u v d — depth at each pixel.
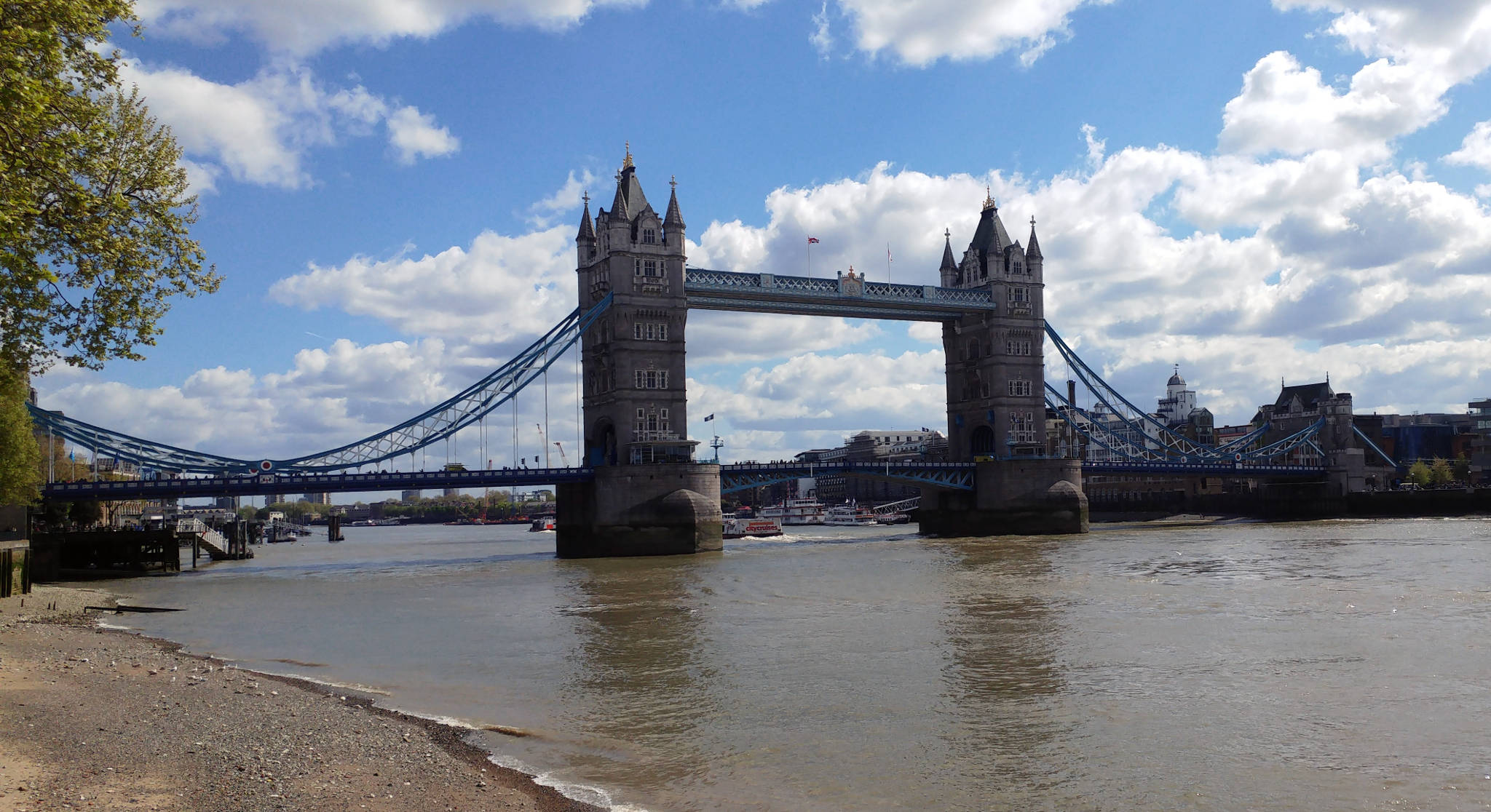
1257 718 34.09
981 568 89.44
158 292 39.94
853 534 180.38
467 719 34.88
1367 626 51.72
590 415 131.88
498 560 124.38
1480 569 77.62
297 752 28.00
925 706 36.44
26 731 29.19
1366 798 26.30
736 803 26.00
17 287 35.78
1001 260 153.62
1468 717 33.78
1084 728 33.19
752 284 134.75
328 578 99.44
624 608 66.25
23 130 33.53
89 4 35.12
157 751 27.58
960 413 159.25
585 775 28.19
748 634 53.66
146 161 39.91
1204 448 192.12
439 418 129.25
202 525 149.12
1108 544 120.19
